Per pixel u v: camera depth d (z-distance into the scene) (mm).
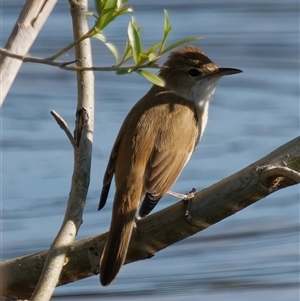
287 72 19531
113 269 8086
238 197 7832
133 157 9328
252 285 12734
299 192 14422
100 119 16953
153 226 8227
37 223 13695
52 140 16094
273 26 20266
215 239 13570
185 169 15289
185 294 12555
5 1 19844
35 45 19406
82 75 8344
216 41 20234
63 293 12320
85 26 8336
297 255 13266
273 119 17359
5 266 8297
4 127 16547
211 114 17625
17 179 14789
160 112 10086
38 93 18016
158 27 20234
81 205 7672
